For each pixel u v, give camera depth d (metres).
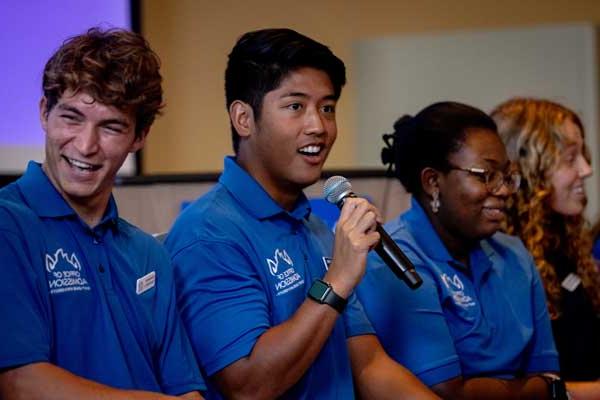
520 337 5.02
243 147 4.26
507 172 4.87
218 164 12.74
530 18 12.53
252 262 4.07
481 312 4.93
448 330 4.77
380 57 12.63
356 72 12.73
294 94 4.07
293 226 4.29
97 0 10.20
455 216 4.85
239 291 3.98
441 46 12.45
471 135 4.81
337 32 12.83
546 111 5.87
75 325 3.49
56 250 3.51
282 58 4.06
